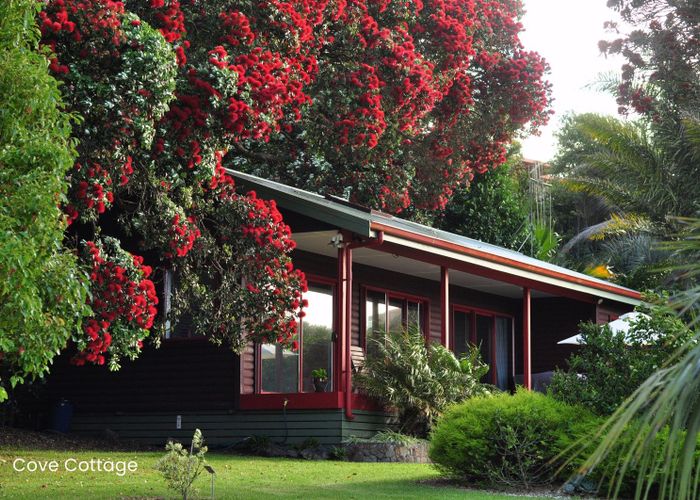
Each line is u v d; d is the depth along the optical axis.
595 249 40.72
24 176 8.23
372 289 19.86
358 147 18.25
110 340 11.58
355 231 15.39
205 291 14.33
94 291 11.55
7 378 17.83
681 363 3.59
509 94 26.05
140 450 16.08
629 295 23.97
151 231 12.90
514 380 22.95
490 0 27.45
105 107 11.01
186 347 17.47
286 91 13.23
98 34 11.05
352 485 11.43
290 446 16.08
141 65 11.12
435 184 25.83
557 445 11.16
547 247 34.72
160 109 11.41
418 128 24.00
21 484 10.87
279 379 17.53
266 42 14.68
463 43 22.58
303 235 16.41
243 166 24.56
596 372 12.16
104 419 18.03
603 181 29.06
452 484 11.76
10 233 7.78
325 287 18.64
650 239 28.41
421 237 16.20
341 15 18.16
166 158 12.58
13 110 8.41
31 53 8.64
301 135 19.64
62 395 18.52
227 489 10.67
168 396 17.53
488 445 11.62
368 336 19.62
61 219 9.99
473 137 26.17
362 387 16.59
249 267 14.12
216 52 12.64
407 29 22.28
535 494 10.86
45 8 10.95
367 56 18.66
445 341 17.83
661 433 8.78
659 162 28.17
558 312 24.84
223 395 17.03
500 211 33.12
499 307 24.73
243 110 12.69
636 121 31.02
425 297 21.66
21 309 7.93
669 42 28.89
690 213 27.81
